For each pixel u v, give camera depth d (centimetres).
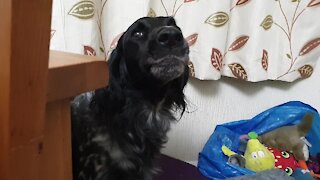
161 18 100
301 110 152
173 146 157
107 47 122
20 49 30
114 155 101
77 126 101
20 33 30
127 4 121
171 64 93
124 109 104
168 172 137
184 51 95
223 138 147
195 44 135
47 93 36
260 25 140
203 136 161
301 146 148
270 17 143
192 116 156
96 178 99
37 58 32
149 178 111
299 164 143
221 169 134
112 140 101
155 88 105
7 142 32
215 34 132
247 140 146
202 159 142
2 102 31
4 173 33
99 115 102
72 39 111
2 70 31
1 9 30
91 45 113
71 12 110
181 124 156
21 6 30
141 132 107
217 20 130
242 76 144
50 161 40
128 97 104
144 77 100
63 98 39
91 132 101
